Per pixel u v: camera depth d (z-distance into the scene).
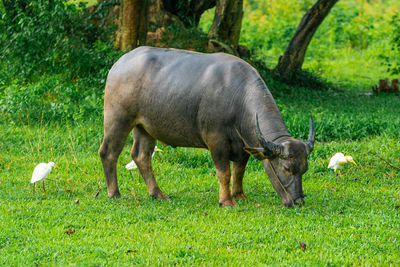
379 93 31.00
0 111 21.11
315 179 15.91
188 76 12.86
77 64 24.17
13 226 11.05
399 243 10.48
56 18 24.64
